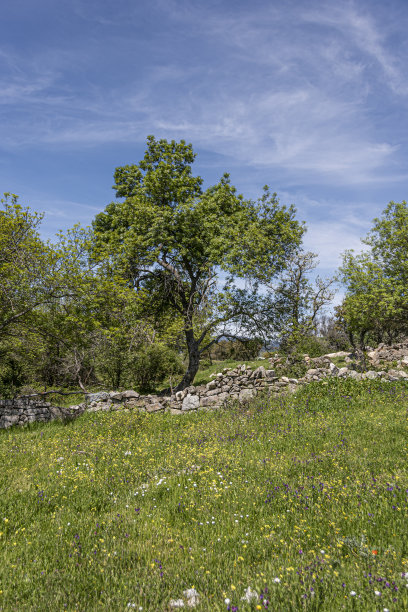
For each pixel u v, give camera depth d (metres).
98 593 3.71
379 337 43.25
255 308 22.58
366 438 8.92
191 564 4.19
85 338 18.22
